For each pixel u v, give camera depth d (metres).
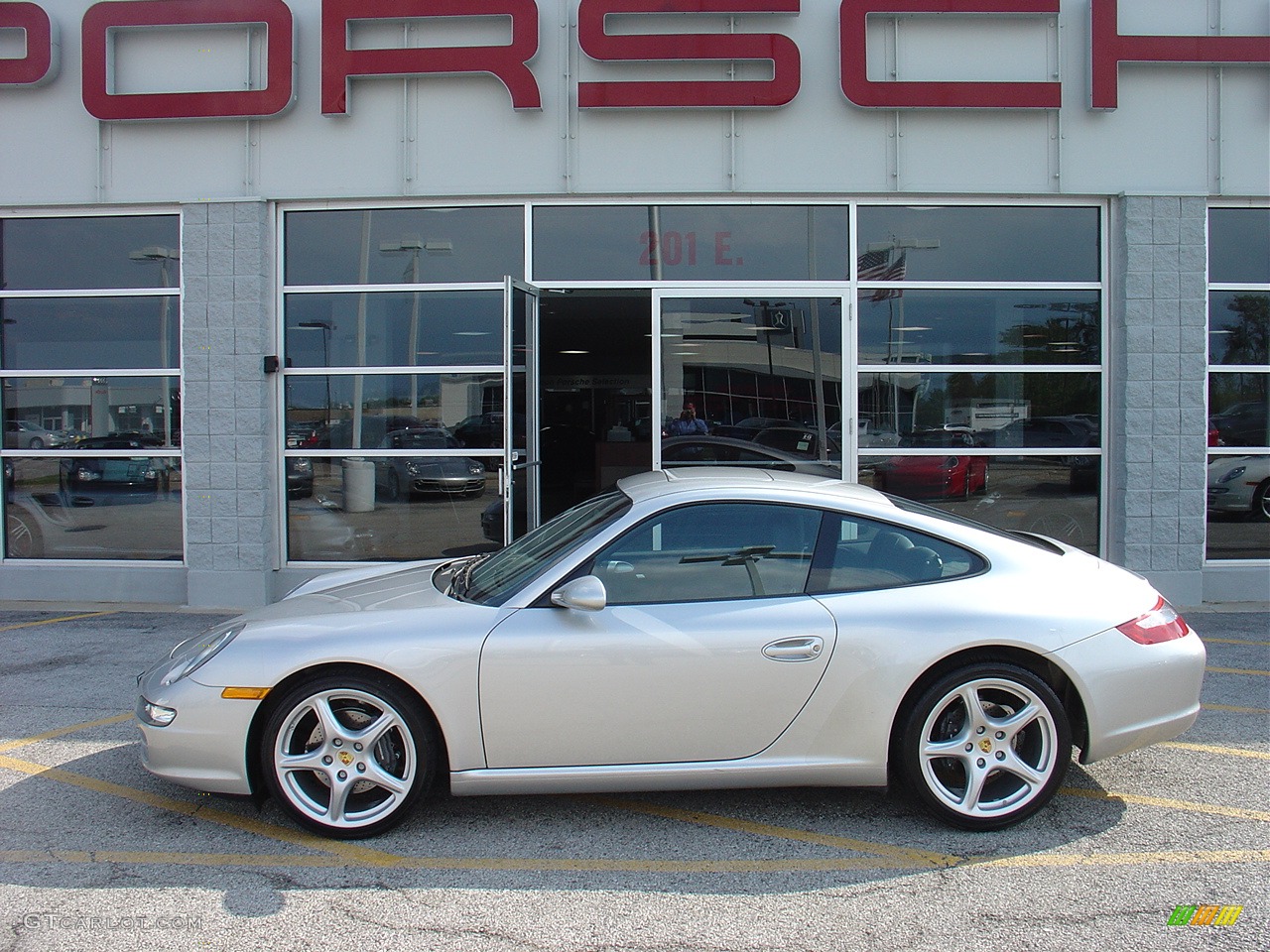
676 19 7.89
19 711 5.45
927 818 3.97
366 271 8.20
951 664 3.80
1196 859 3.59
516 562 4.29
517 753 3.77
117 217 8.30
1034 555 4.05
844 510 4.01
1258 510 8.12
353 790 3.86
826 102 7.90
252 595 8.10
